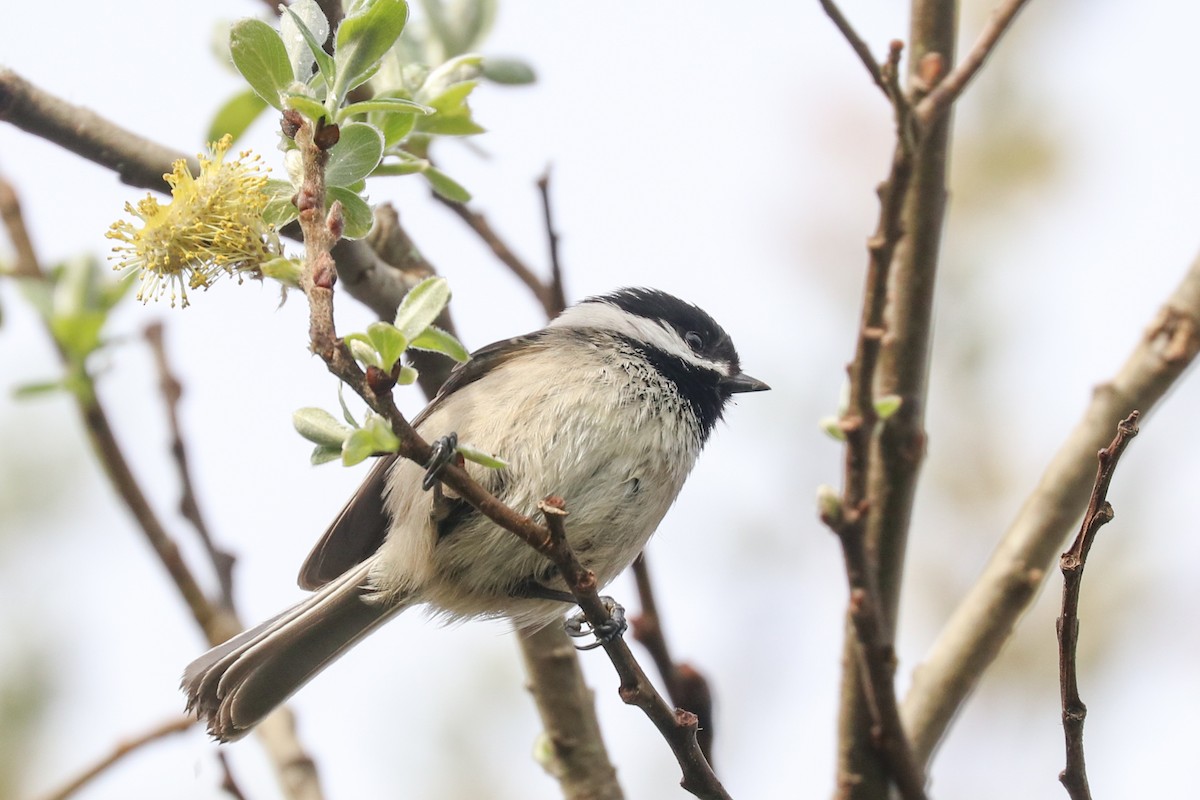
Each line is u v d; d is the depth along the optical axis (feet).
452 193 22.07
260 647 25.29
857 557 22.63
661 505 26.78
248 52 17.04
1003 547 26.21
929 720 25.61
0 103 23.21
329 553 28.14
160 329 28.12
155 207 16.89
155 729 25.34
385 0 17.04
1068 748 17.70
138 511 25.94
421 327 16.92
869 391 22.21
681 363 28.17
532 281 29.66
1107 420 25.77
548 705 26.48
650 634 25.57
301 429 16.48
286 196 17.47
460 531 25.54
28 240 26.48
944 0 25.18
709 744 24.98
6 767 34.22
